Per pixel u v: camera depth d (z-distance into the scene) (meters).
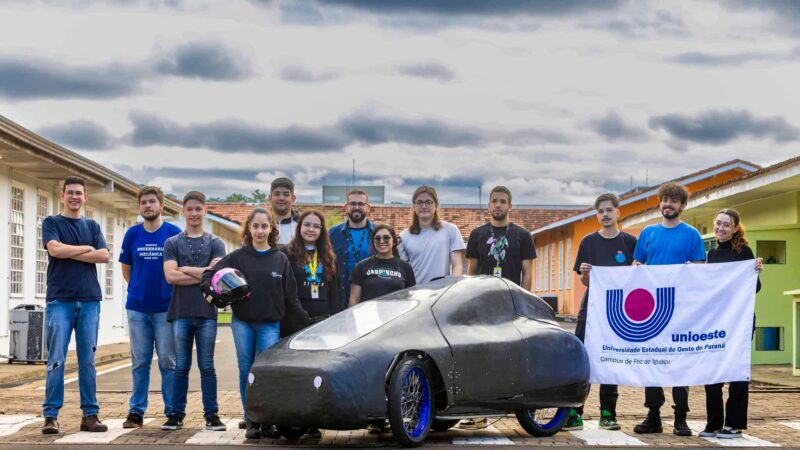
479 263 10.81
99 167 24.08
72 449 8.61
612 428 10.30
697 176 36.47
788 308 20.28
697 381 9.84
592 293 10.40
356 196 10.70
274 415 8.62
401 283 10.23
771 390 14.65
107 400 13.05
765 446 9.05
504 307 9.77
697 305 10.02
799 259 20.36
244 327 9.80
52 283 9.91
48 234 9.92
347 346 8.65
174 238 10.09
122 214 31.73
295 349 8.88
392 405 8.55
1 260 21.28
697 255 10.28
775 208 21.56
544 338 9.77
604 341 10.30
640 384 10.09
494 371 9.27
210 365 10.04
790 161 18.52
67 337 9.88
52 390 9.79
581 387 9.98
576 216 43.81
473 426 10.50
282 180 10.73
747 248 10.15
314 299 10.08
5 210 21.53
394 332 8.83
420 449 8.75
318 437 9.59
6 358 20.25
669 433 10.03
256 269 9.74
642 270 10.24
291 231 10.75
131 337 10.25
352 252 10.74
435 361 8.87
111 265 30.30
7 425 10.31
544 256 56.50
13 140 18.91
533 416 9.92
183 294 9.98
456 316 9.28
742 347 9.78
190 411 11.76
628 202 39.09
